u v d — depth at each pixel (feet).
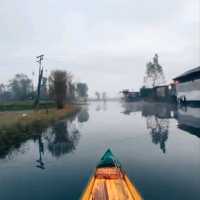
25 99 338.34
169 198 41.27
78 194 45.29
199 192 43.50
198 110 179.42
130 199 34.96
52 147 83.25
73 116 176.65
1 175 56.85
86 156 71.31
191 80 210.38
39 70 187.32
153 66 381.40
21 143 88.48
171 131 104.63
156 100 321.32
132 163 61.93
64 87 194.49
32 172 58.44
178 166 58.34
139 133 104.32
